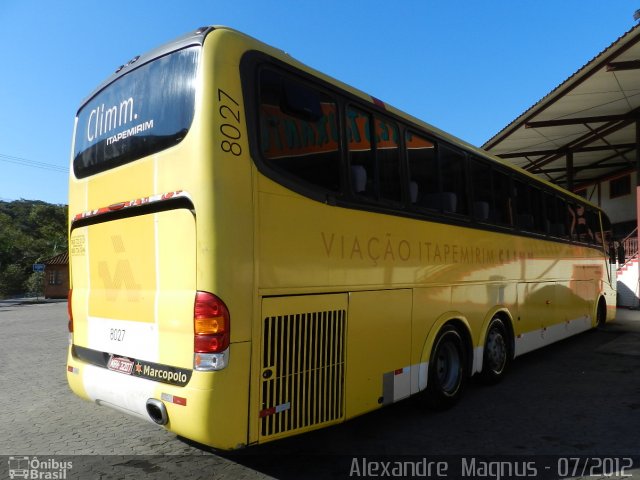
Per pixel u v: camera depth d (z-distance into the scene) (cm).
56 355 966
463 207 588
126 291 376
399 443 453
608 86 1357
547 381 683
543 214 821
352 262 412
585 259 1022
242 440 322
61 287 3791
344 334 400
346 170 416
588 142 1880
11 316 2000
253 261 333
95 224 415
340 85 425
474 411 547
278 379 346
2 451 441
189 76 344
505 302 677
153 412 340
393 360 455
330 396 385
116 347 384
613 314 1222
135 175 371
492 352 650
